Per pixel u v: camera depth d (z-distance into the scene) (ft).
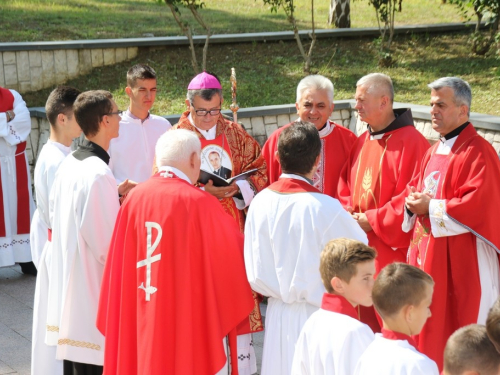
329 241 25.70
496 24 96.68
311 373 24.77
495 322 19.72
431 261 34.55
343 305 24.80
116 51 90.02
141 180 44.65
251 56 96.17
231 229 29.66
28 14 112.47
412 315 22.39
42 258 36.47
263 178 39.55
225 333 29.25
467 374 20.76
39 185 36.86
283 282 28.37
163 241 28.71
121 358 29.50
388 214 36.40
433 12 129.70
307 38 101.19
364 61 96.99
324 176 41.47
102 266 33.27
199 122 38.68
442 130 34.65
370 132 38.96
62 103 37.40
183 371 28.50
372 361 22.31
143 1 134.31
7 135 54.60
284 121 67.92
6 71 81.61
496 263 34.50
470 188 33.01
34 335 36.35
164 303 28.66
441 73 91.45
